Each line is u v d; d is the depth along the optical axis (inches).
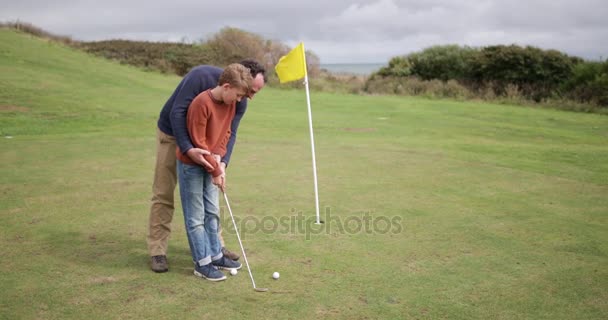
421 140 430.3
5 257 153.8
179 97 140.3
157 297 131.0
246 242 173.3
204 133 139.1
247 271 149.6
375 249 168.2
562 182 273.7
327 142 392.2
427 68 1061.1
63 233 176.4
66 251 160.1
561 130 546.0
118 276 143.2
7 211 198.4
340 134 452.4
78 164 285.3
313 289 137.6
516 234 186.5
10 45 872.3
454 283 143.2
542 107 812.6
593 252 170.1
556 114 708.0
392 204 222.4
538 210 219.0
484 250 169.5
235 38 1083.3
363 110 677.9
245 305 127.6
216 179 140.8
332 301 130.7
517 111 730.8
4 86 581.3
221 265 150.7
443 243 175.2
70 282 137.9
